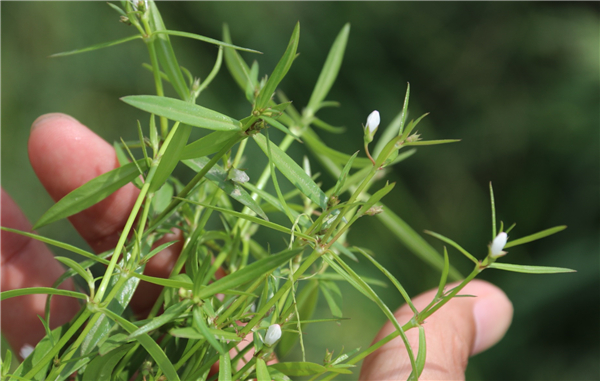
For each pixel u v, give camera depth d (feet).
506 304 1.30
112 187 0.88
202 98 2.77
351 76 3.20
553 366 2.63
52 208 0.87
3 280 1.19
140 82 2.72
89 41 2.69
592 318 2.62
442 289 0.82
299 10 3.20
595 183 2.92
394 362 1.06
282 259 0.77
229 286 0.79
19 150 2.43
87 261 0.89
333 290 0.98
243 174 0.85
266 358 0.83
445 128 3.40
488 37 3.44
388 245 2.84
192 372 0.86
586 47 3.11
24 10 2.58
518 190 3.19
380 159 0.79
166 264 1.16
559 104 3.10
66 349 0.88
